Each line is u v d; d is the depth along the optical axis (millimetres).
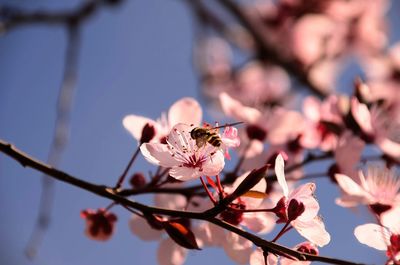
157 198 459
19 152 426
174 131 419
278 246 402
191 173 410
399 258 420
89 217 456
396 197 437
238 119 481
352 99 480
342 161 463
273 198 442
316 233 411
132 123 437
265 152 477
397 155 474
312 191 413
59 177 426
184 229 411
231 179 452
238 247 432
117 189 431
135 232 459
